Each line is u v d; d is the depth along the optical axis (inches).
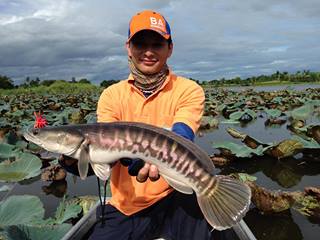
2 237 45.1
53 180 81.4
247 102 228.2
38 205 57.9
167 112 42.8
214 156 92.5
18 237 43.7
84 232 45.0
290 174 82.7
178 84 43.7
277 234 54.4
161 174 34.3
